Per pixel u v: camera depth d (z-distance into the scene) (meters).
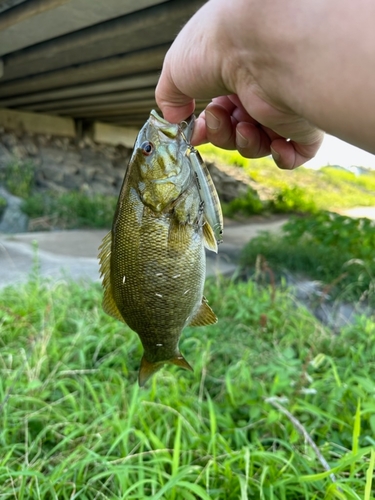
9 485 0.36
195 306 0.25
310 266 1.02
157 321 0.25
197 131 0.31
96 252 1.34
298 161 0.30
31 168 2.24
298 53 0.14
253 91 0.19
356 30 0.13
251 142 0.28
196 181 0.24
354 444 0.34
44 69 1.70
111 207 2.09
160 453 0.38
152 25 1.07
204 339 0.62
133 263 0.24
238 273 1.05
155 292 0.24
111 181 2.55
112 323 0.65
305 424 0.45
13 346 0.60
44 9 1.07
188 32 0.21
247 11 0.16
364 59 0.12
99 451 0.41
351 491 0.30
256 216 2.48
